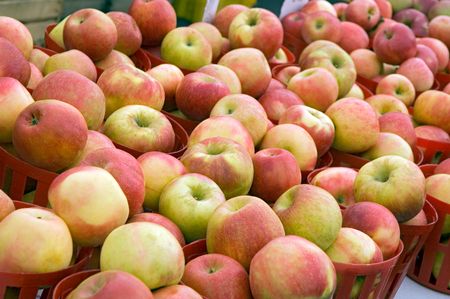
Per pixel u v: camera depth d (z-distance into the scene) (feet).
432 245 4.17
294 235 3.21
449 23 6.46
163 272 2.88
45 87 3.64
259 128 4.09
